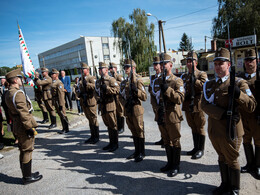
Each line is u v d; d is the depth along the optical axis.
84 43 50.56
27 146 3.41
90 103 5.17
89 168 3.87
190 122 3.99
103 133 6.20
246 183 2.88
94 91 5.23
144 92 3.94
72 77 47.56
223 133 2.47
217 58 2.51
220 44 24.33
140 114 3.92
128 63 4.10
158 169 3.57
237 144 2.48
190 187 2.92
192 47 3.86
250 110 2.50
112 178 3.40
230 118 2.35
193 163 3.63
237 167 2.53
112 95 4.65
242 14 22.62
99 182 3.31
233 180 2.56
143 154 4.04
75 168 3.92
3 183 3.56
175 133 3.26
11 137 6.04
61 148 5.11
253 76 3.15
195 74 3.93
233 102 2.39
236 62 20.95
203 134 3.84
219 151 2.67
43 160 4.42
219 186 2.75
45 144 5.48
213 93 2.61
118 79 6.60
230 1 23.55
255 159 3.08
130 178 3.34
